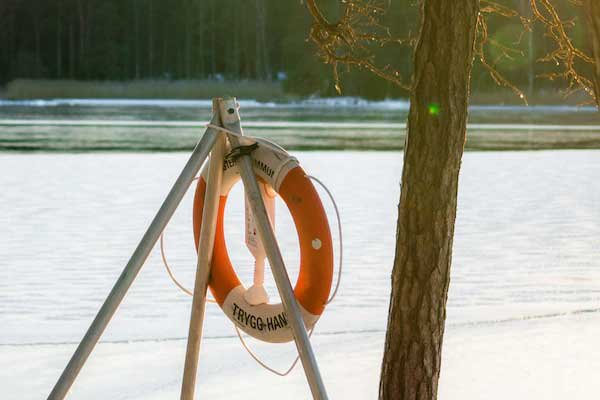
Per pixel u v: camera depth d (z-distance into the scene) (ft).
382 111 207.62
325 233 14.89
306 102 257.96
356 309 29.48
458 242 42.80
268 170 15.06
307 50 268.62
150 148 96.84
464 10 13.99
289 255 38.75
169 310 29.48
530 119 168.45
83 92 259.80
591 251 40.52
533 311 28.73
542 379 19.45
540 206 54.95
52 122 146.00
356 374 20.30
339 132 123.13
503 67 221.05
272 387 19.47
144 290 32.48
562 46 15.70
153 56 391.04
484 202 56.65
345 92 258.16
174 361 21.95
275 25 371.15
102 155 88.07
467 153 93.97
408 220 14.53
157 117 165.07
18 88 260.42
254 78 368.89
